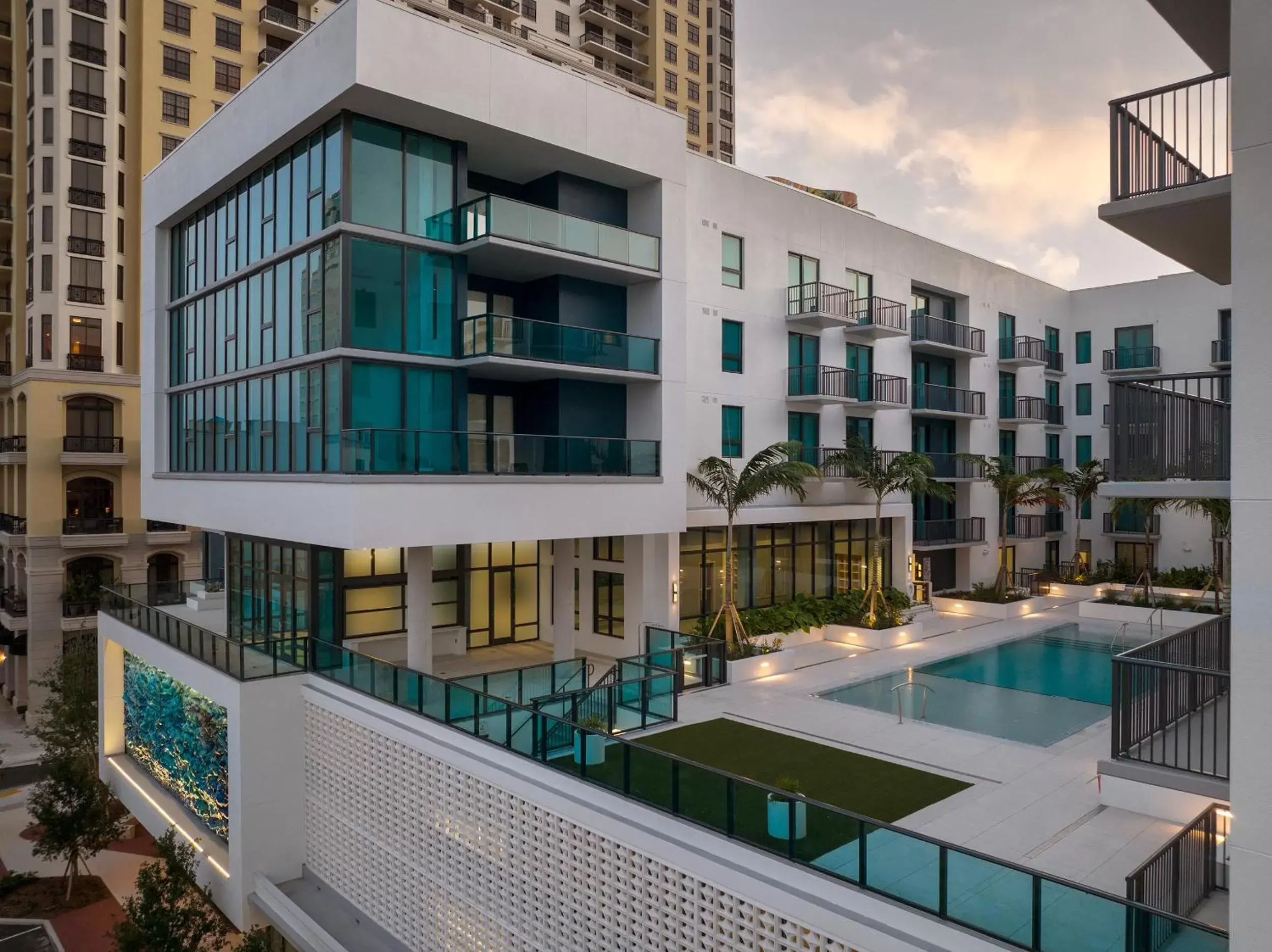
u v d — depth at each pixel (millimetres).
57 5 34812
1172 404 8625
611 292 20453
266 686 15633
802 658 21719
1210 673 9047
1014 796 12320
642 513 19547
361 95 15562
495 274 19422
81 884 19906
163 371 23938
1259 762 5770
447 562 22453
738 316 24031
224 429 20734
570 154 18359
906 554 28422
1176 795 11297
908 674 20266
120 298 36219
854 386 26828
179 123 37562
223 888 15773
